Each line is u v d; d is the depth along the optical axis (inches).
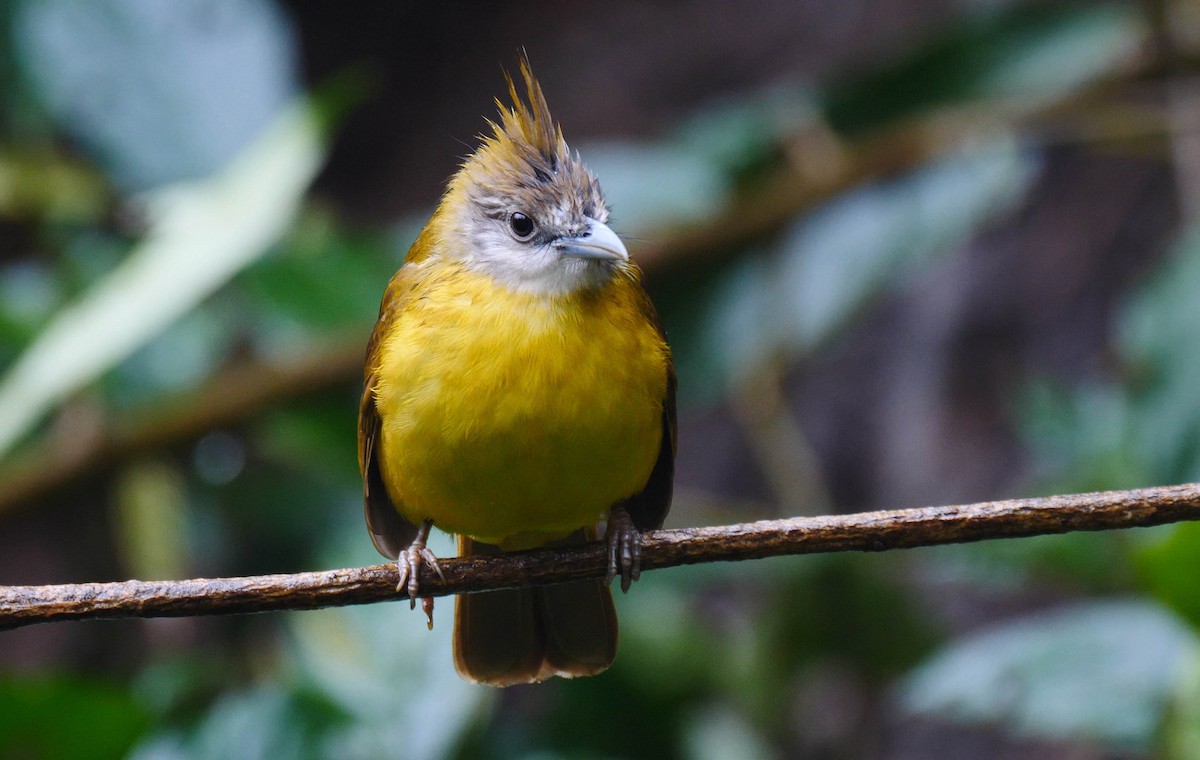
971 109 479.8
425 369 283.9
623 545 272.2
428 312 289.4
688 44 621.3
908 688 390.3
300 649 389.4
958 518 249.1
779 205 476.4
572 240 288.4
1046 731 361.7
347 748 373.4
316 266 455.8
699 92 616.7
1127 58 476.1
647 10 629.3
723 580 517.0
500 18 644.7
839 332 494.6
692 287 485.1
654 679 440.1
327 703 378.6
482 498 293.1
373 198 646.5
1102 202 543.5
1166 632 362.0
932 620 457.7
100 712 306.5
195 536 498.9
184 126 459.8
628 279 303.0
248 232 378.6
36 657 561.0
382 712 376.8
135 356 453.7
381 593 259.8
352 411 463.8
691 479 600.7
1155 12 463.8
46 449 456.4
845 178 476.1
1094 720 356.5
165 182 457.4
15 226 535.2
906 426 560.4
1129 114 472.4
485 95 639.8
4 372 445.4
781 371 496.1
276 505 505.0
